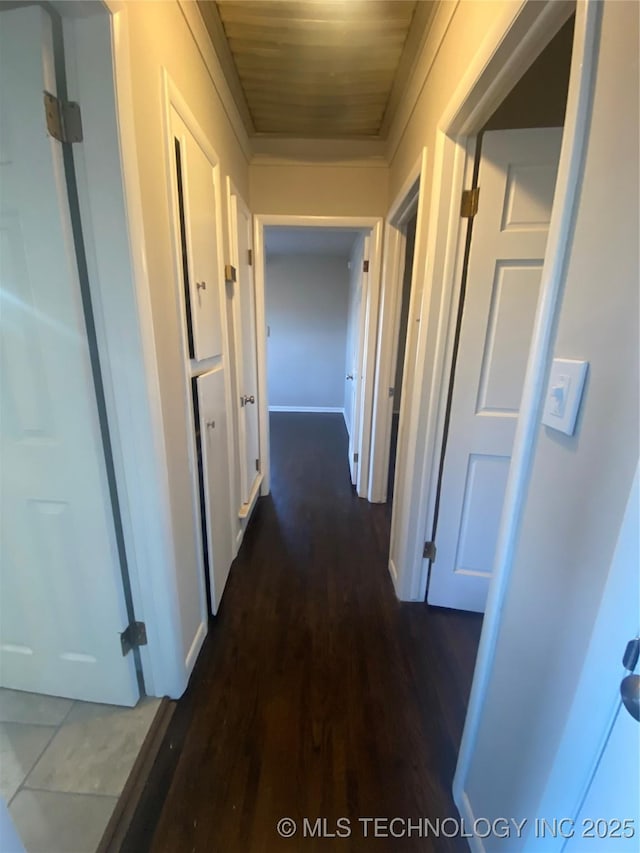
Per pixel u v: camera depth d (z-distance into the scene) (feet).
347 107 6.77
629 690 1.50
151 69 3.43
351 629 5.50
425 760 3.83
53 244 2.95
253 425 8.81
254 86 6.22
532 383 2.39
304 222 8.30
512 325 4.75
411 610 5.90
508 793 2.65
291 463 12.17
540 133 4.16
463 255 4.72
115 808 3.35
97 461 3.44
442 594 5.89
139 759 3.72
